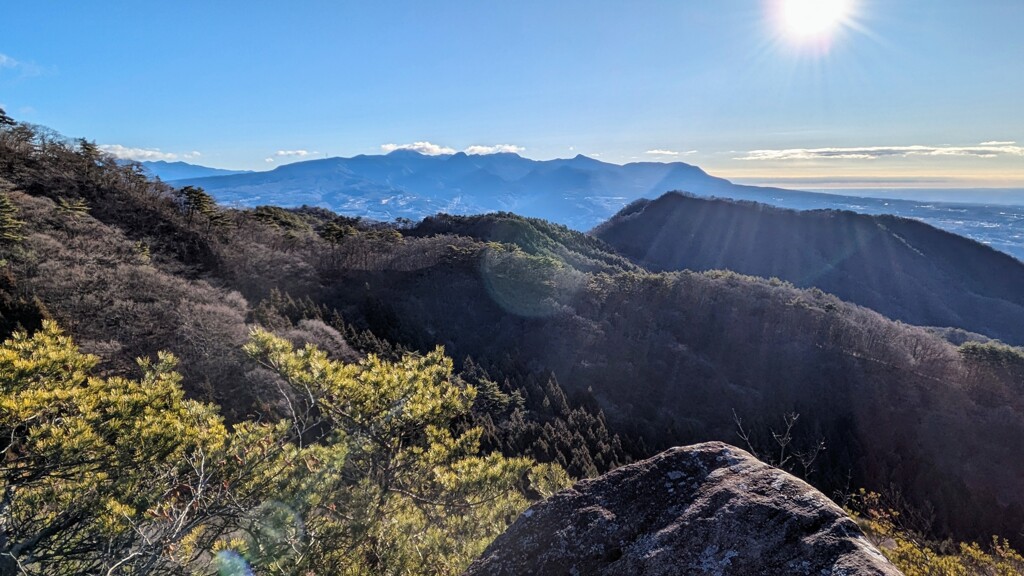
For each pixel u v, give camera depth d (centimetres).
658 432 4497
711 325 6006
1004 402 4791
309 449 542
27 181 4734
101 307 2319
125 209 5025
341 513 532
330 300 4903
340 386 593
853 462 4072
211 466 495
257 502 495
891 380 5084
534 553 312
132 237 4403
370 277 6109
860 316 6425
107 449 475
